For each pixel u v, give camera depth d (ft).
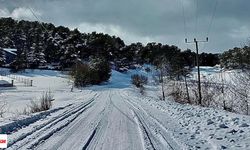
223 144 27.35
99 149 27.22
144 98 111.86
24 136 32.83
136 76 283.18
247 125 34.32
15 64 307.58
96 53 431.84
